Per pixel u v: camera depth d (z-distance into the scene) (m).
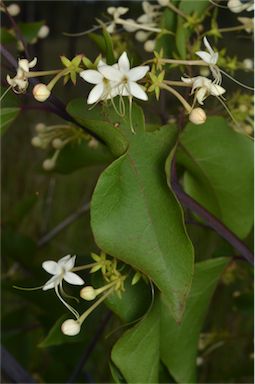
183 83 0.35
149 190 0.36
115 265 0.38
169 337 0.42
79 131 0.47
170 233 0.35
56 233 0.68
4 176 1.28
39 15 2.24
